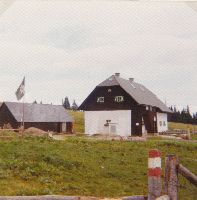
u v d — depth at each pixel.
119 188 11.79
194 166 16.88
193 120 63.44
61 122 55.50
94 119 47.09
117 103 46.03
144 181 13.27
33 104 54.62
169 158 4.84
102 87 46.84
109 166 15.20
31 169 12.88
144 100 47.09
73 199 5.11
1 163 13.07
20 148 16.62
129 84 49.22
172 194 4.75
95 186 11.75
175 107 64.06
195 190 10.85
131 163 16.56
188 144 25.12
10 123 50.94
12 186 10.48
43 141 20.88
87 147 20.39
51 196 5.09
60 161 14.52
